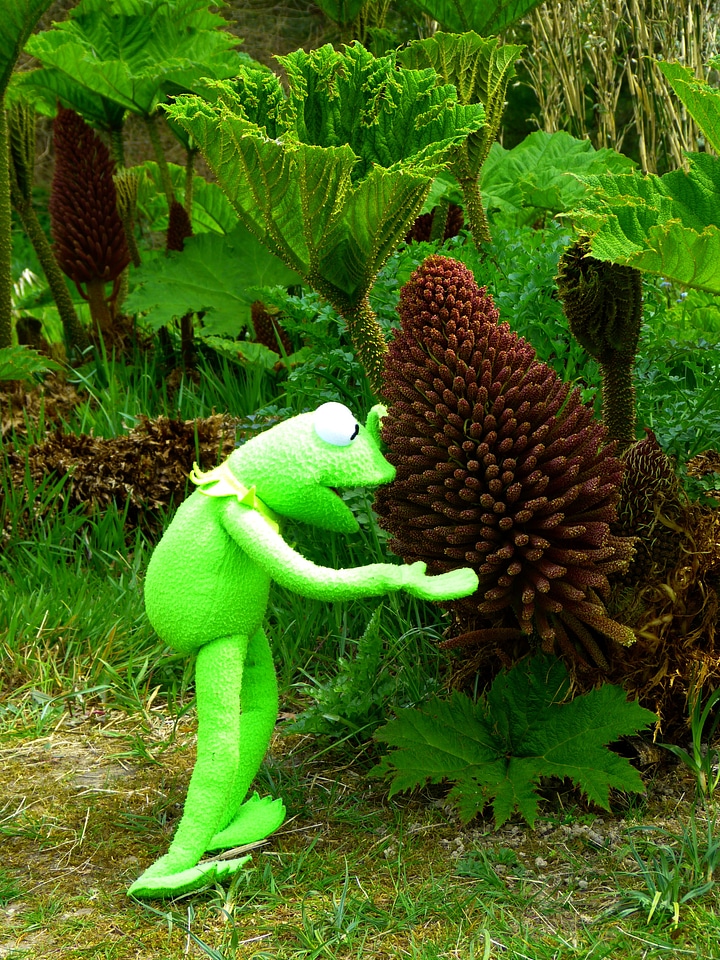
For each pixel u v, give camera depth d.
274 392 3.91
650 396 2.98
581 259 2.57
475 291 2.40
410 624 2.80
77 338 4.46
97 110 4.81
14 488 3.30
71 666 2.91
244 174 2.64
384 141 2.79
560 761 2.43
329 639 2.91
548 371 2.37
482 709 2.49
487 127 3.32
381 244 2.70
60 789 2.57
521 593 2.35
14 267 7.51
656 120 5.03
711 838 2.32
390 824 2.45
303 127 2.78
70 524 3.23
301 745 2.66
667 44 4.57
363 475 2.33
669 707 2.52
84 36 4.68
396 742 2.44
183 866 2.32
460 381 2.33
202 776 2.34
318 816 2.48
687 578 2.45
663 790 2.48
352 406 3.09
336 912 2.25
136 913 2.29
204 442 3.38
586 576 2.33
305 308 3.11
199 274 4.26
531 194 4.00
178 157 8.89
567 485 2.33
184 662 2.91
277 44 9.54
